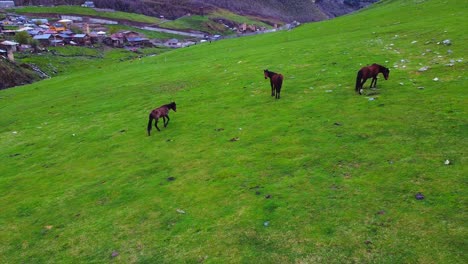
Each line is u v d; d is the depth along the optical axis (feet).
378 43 122.93
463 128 52.39
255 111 79.00
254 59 140.97
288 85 93.56
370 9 273.54
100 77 181.06
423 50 101.50
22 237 47.16
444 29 120.47
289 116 71.72
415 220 35.70
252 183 48.67
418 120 57.88
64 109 122.31
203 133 72.43
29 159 78.33
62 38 566.77
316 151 54.19
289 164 51.80
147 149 69.56
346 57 112.68
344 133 58.54
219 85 110.73
